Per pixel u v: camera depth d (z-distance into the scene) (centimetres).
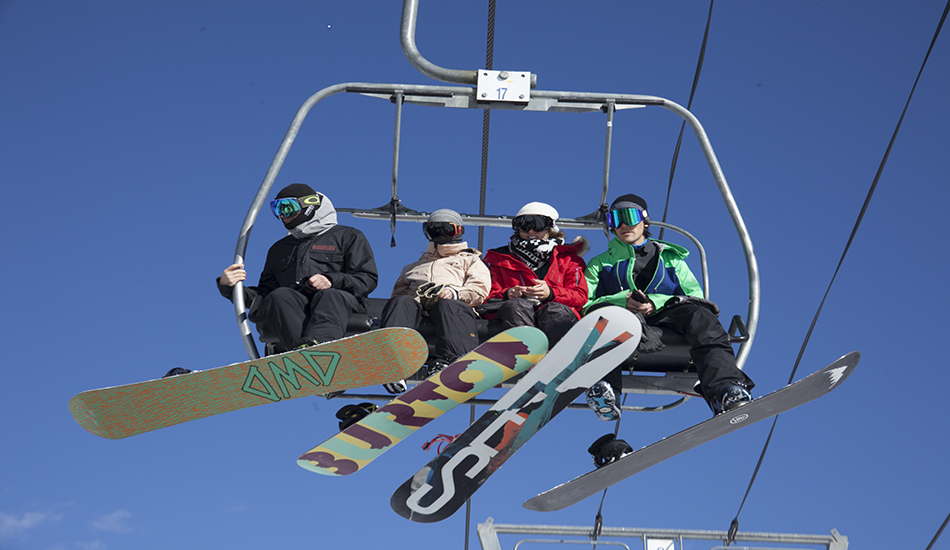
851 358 315
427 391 344
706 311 366
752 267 396
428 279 391
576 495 361
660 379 406
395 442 361
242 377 339
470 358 337
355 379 343
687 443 341
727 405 337
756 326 389
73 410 349
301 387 346
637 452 337
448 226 399
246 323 376
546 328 370
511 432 356
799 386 321
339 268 403
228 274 377
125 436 367
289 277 404
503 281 406
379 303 400
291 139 400
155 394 343
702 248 492
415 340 325
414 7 399
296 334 368
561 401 349
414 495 369
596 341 334
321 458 364
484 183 559
